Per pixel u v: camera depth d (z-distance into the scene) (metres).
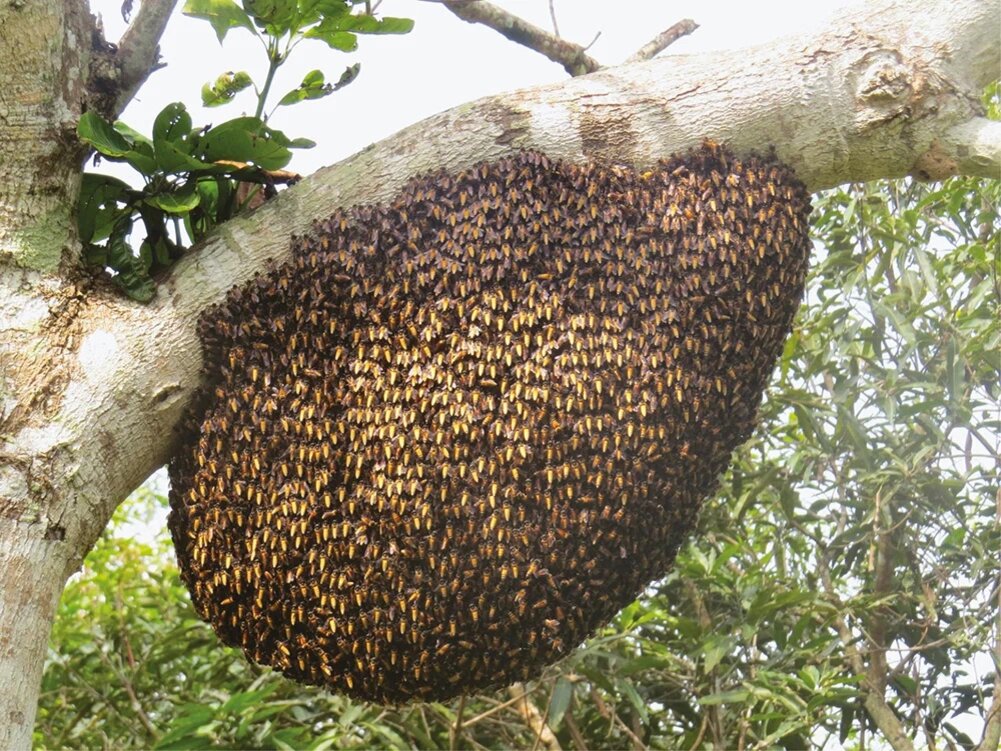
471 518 2.94
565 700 5.62
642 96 3.41
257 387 3.12
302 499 3.03
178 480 3.20
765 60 3.48
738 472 5.94
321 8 3.47
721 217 3.19
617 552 3.05
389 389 3.02
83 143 3.20
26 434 2.91
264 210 3.34
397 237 3.17
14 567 2.79
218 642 6.91
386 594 2.98
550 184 3.22
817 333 5.79
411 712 6.48
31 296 3.08
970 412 5.39
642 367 3.05
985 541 5.62
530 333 3.05
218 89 3.59
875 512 5.45
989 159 3.38
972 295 5.53
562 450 2.97
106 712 7.02
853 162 3.51
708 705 5.93
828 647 5.59
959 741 6.05
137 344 3.12
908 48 3.46
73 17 3.23
